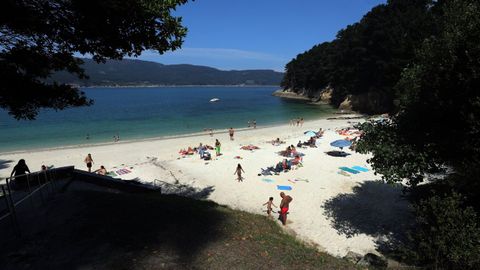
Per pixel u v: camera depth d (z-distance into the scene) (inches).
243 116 2903.5
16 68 325.1
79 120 2576.3
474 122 400.2
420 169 476.7
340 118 2630.4
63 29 323.6
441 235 362.6
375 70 2896.2
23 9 284.7
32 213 415.2
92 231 352.5
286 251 376.8
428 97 464.4
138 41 358.6
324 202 733.3
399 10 2896.2
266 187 840.9
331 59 4178.2
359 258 469.7
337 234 584.4
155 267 296.8
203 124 2346.2
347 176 924.0
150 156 1263.5
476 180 401.4
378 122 573.0
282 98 5905.5
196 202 552.1
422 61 481.4
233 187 843.4
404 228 600.4
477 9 419.5
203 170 1005.8
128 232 358.0
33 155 1317.7
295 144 1427.2
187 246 344.5
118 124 2338.8
